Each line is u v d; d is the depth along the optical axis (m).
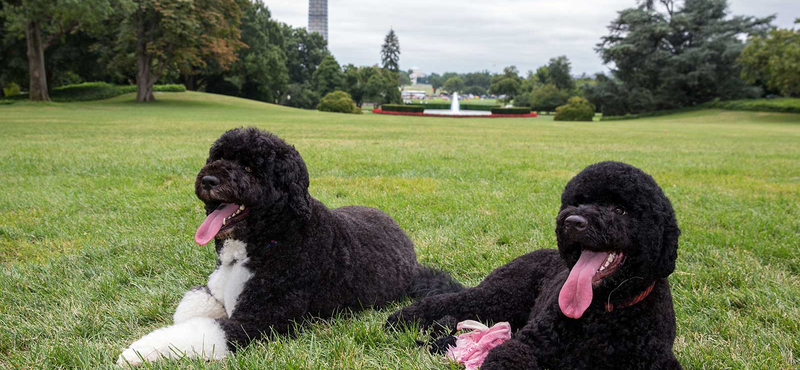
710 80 65.62
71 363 2.97
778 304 3.88
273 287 3.28
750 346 3.28
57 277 4.29
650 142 21.16
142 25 49.06
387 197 7.53
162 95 57.78
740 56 63.81
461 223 6.16
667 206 2.67
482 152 14.51
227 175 3.09
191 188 7.92
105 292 3.99
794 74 53.44
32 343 3.24
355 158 12.06
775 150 18.09
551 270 3.42
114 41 52.66
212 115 36.25
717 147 19.12
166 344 2.93
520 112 68.75
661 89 68.19
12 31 43.66
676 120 58.09
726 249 5.27
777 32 56.00
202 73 69.19
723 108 64.31
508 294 3.49
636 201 2.61
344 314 3.69
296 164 3.38
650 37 68.06
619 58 68.69
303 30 102.31
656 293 2.75
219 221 3.19
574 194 2.82
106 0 38.34
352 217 4.24
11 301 3.89
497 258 4.87
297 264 3.34
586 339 2.71
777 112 58.06
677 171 11.48
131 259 4.71
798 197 8.34
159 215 6.30
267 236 3.31
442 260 4.92
